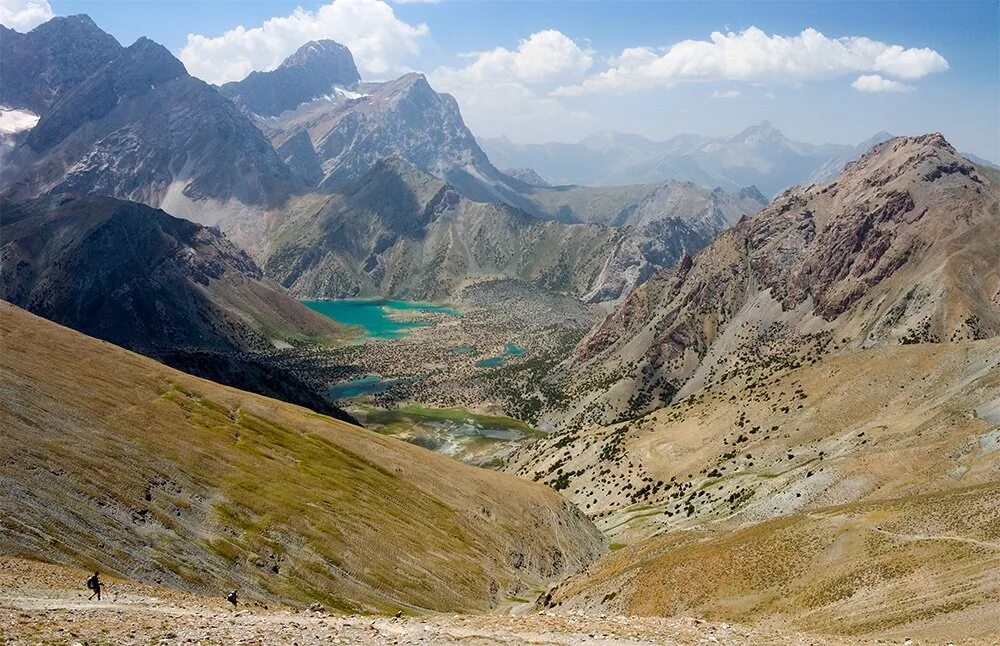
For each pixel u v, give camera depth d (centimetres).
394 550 11538
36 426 9400
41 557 7106
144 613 4825
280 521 10538
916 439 15288
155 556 8400
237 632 4344
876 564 7531
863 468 13875
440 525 13625
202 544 9206
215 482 10656
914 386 19862
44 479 8456
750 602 7906
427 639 4516
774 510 14088
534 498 17738
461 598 11375
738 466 19975
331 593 9781
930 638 5500
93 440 9881
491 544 14150
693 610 8219
